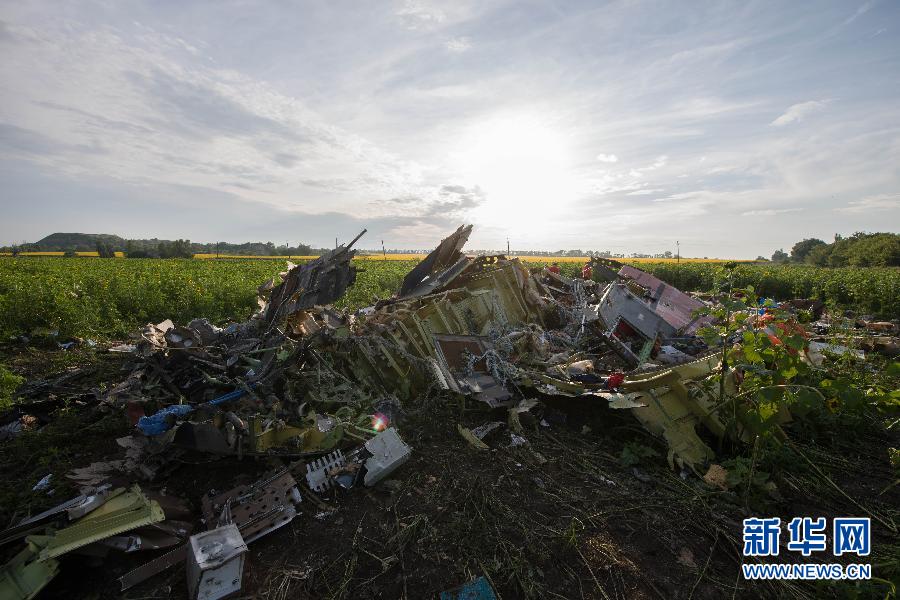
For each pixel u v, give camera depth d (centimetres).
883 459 493
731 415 488
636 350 848
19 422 566
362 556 355
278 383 576
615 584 326
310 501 423
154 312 1287
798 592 318
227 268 2564
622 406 484
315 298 677
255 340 631
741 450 487
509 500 422
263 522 375
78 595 319
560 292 1184
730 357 455
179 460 470
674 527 386
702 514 400
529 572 332
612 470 476
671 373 529
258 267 2606
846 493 432
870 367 679
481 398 566
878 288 1547
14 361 864
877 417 559
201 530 386
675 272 2602
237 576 312
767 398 379
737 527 384
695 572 338
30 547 318
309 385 579
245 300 1424
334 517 402
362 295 1548
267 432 459
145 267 2519
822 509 413
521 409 551
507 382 619
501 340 729
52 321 1044
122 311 1280
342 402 568
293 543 371
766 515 402
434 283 845
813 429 534
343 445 496
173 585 327
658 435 489
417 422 571
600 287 1230
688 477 458
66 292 1194
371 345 646
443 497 427
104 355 911
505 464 483
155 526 367
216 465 477
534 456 497
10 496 416
